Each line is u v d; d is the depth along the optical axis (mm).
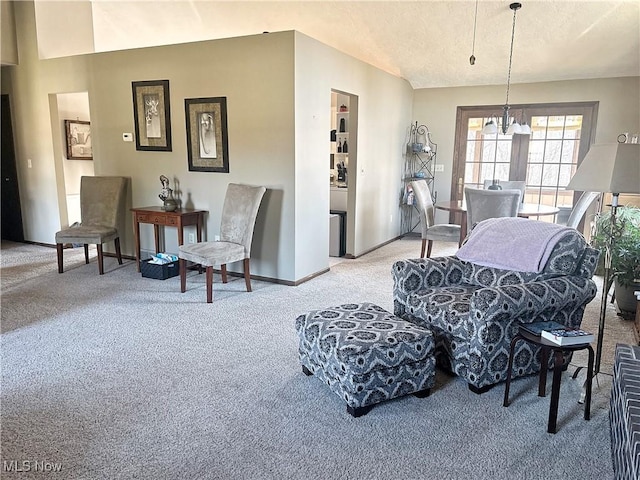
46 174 6051
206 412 2348
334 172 6617
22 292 4246
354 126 5500
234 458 1998
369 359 2254
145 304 3945
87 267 5141
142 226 5328
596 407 2422
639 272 3605
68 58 5395
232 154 4598
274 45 4207
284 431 2191
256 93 4367
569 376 2779
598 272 4883
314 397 2494
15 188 6359
